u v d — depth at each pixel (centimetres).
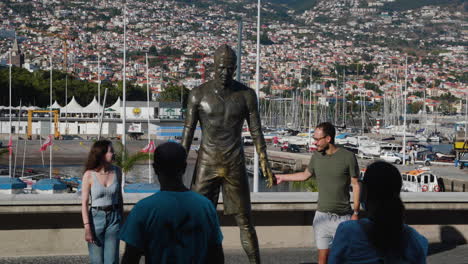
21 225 876
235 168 718
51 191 3741
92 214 691
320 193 742
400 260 408
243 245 734
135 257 445
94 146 697
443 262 859
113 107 13512
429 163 7550
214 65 716
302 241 959
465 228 993
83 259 862
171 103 14400
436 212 985
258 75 2705
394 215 407
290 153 8831
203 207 452
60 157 8112
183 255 443
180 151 460
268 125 16975
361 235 412
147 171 6600
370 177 416
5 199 857
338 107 18562
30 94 14688
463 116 19025
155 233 442
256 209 928
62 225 888
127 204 903
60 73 18550
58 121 12256
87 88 16800
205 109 714
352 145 9675
